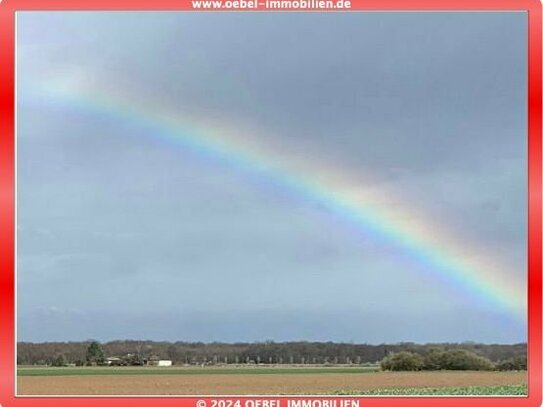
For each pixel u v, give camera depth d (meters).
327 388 62.69
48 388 71.19
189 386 70.50
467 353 80.69
